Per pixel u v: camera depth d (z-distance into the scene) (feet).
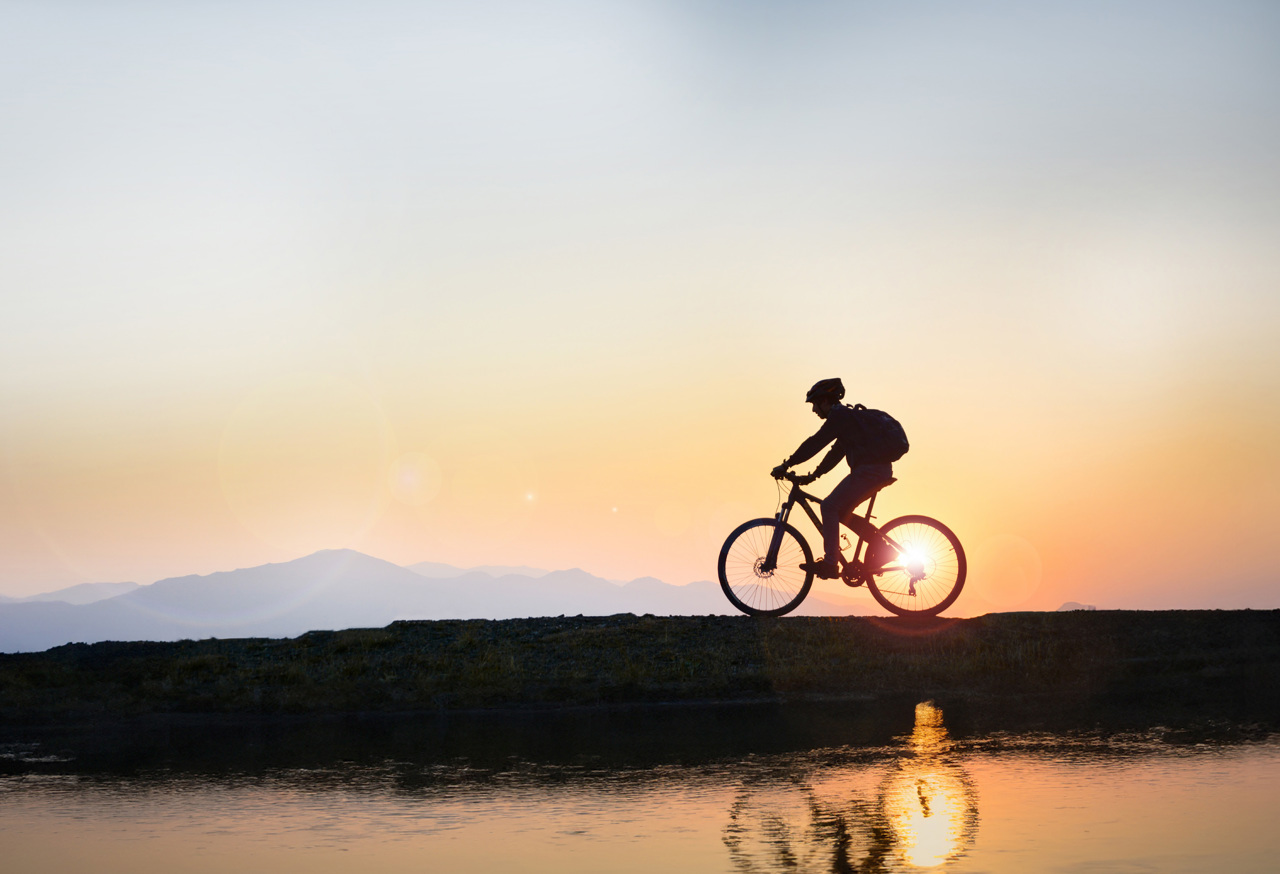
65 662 38.17
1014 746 22.59
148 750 25.38
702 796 18.04
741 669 35.32
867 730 25.58
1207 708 27.96
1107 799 16.93
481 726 28.35
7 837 16.02
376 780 20.51
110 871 13.84
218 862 14.24
